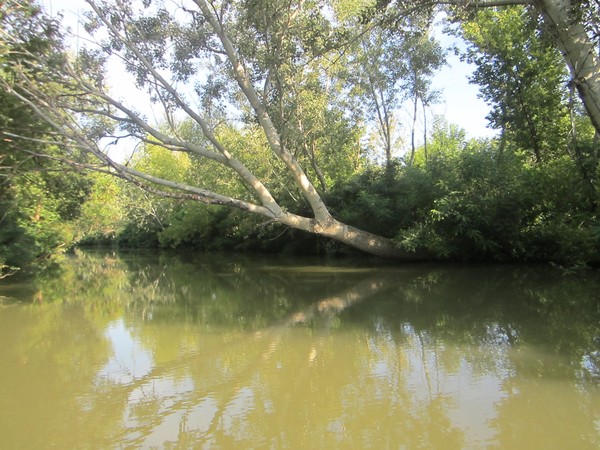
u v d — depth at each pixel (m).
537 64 16.80
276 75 13.57
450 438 4.05
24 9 11.18
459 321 8.36
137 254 37.56
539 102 17.06
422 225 17.48
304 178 14.99
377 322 8.63
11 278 17.41
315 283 14.33
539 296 10.12
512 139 18.50
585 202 14.34
